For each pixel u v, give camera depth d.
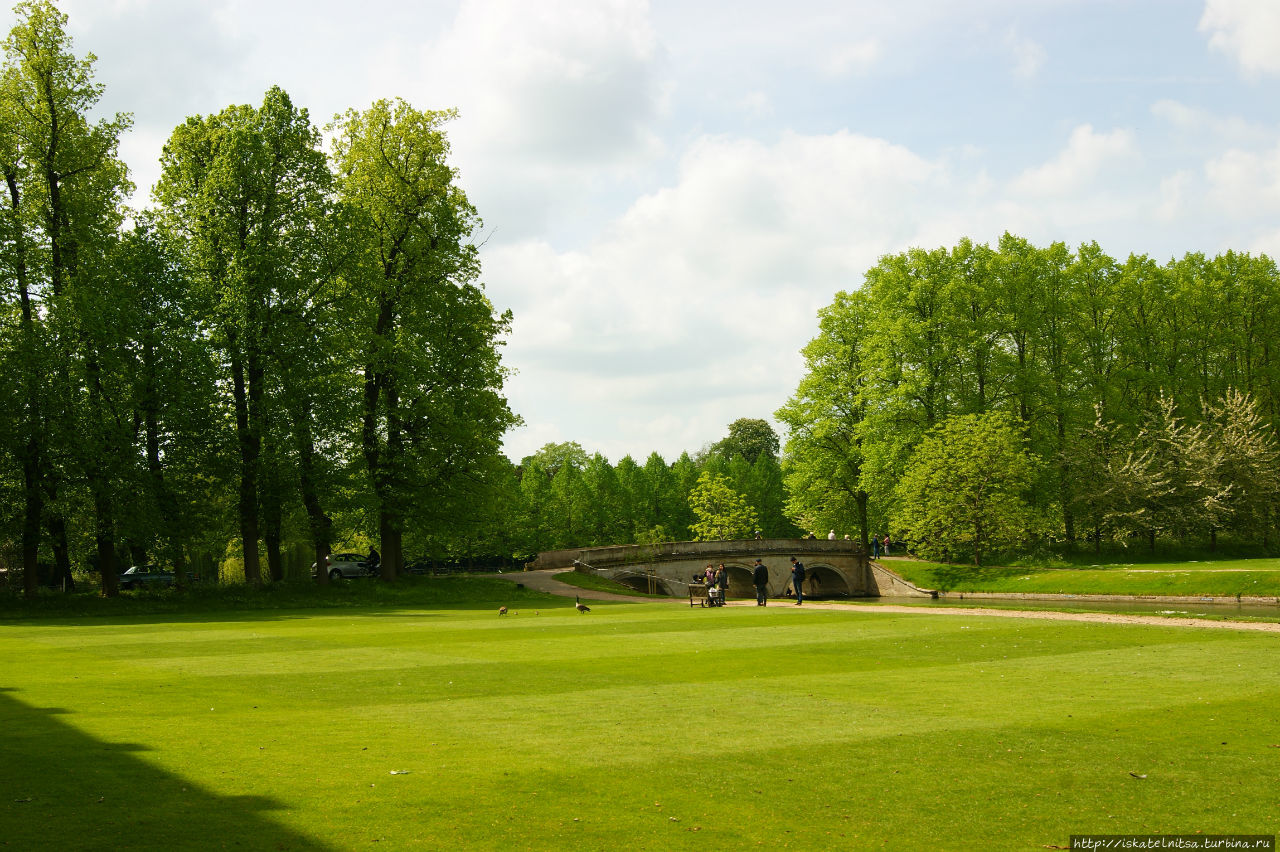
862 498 76.44
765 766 11.60
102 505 44.69
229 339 47.22
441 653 24.27
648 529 103.81
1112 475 69.50
